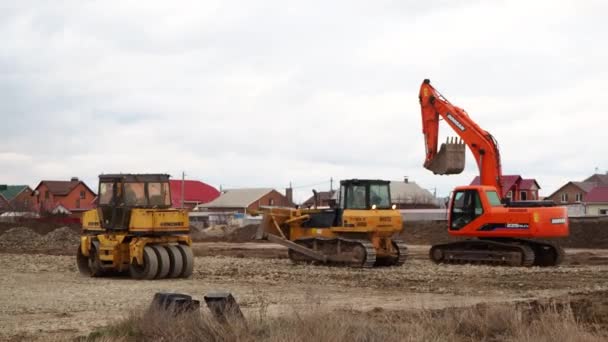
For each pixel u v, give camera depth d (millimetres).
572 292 17641
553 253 28031
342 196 27766
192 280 22031
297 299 16781
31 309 15555
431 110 31328
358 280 21578
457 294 18203
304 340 10320
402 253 27344
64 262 29781
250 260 30359
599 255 35531
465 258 28547
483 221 28172
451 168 29844
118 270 23250
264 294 17969
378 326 11266
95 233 24422
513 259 27203
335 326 10766
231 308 11617
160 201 23797
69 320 13969
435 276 22703
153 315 11641
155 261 22234
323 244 27500
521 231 27297
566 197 95375
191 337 10859
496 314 12266
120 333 11336
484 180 29984
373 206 27312
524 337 11047
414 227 54719
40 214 74438
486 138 29922
